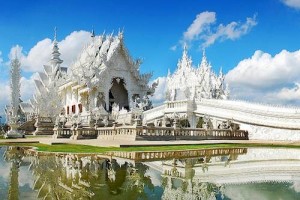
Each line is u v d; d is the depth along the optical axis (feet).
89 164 46.98
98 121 179.22
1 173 38.37
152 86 255.70
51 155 61.00
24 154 63.72
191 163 49.14
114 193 27.27
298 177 35.29
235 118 153.79
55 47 327.88
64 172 39.14
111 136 127.24
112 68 238.27
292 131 131.85
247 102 153.99
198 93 263.90
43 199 24.75
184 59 295.28
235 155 64.18
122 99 257.96
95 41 269.64
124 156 58.70
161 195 26.55
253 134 146.41
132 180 33.35
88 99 236.84
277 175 37.06
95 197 25.81
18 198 24.99
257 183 31.78
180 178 34.88
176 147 80.94
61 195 26.27
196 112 175.11
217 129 135.33
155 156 59.31
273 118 139.44
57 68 314.14
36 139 135.03
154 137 114.42
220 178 34.88
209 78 280.92
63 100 276.82
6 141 114.73
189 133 125.29
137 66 247.91
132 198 25.21
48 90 260.21
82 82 233.14
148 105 237.25
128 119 176.55
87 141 108.58
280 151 76.07
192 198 25.30
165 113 190.19
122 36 241.14
